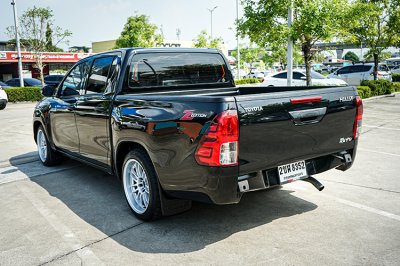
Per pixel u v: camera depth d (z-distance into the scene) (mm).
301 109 3381
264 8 12453
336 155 3855
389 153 6641
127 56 4242
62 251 3293
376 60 21391
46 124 5914
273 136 3225
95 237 3555
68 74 5414
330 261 2984
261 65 62562
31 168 6223
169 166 3361
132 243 3406
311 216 3898
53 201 4594
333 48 14391
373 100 16719
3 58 37438
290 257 3066
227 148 2984
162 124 3381
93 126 4551
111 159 4312
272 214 3980
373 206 4145
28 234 3658
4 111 16547
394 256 3039
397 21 19031
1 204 4523
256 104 3102
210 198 3133
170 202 3639
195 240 3432
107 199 4629
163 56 4527
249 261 3027
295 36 11875
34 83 27328
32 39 31266
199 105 3105
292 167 3498
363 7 12055
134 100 3801
